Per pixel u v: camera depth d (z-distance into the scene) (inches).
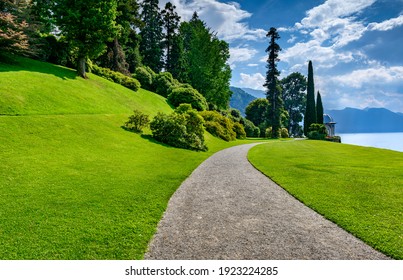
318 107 2810.0
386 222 282.2
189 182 464.8
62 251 219.9
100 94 1171.9
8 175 392.8
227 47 2719.0
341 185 439.5
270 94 2576.3
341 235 255.0
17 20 1037.8
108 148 663.8
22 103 742.5
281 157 818.8
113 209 311.6
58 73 1123.9
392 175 520.7
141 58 2413.9
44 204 313.6
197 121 1036.5
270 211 320.5
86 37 1186.6
